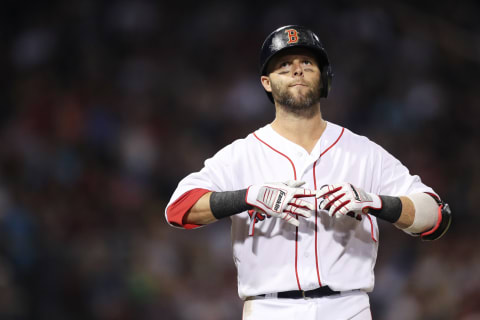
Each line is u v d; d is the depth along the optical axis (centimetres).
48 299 3369
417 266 3588
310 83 1201
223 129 4566
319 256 1145
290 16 5053
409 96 4794
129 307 3444
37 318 3316
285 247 1152
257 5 5141
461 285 3403
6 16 4850
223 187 1208
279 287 1144
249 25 5088
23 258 3403
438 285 3431
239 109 4634
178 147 4397
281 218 1106
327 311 1138
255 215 1162
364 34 4981
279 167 1196
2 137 4112
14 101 4444
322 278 1134
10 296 3172
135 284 3497
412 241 3744
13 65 4709
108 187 3997
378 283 3688
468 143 4650
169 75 4819
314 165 1195
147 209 3975
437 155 4550
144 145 4278
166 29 5028
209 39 5003
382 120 4653
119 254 3619
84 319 3388
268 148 1215
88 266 3506
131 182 4106
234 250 1196
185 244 3750
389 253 3766
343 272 1148
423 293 3444
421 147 4550
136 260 3609
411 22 5097
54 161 3988
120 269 3559
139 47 4888
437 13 5125
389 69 4916
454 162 4519
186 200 1176
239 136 4522
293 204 1102
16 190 3712
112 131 4341
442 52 5069
